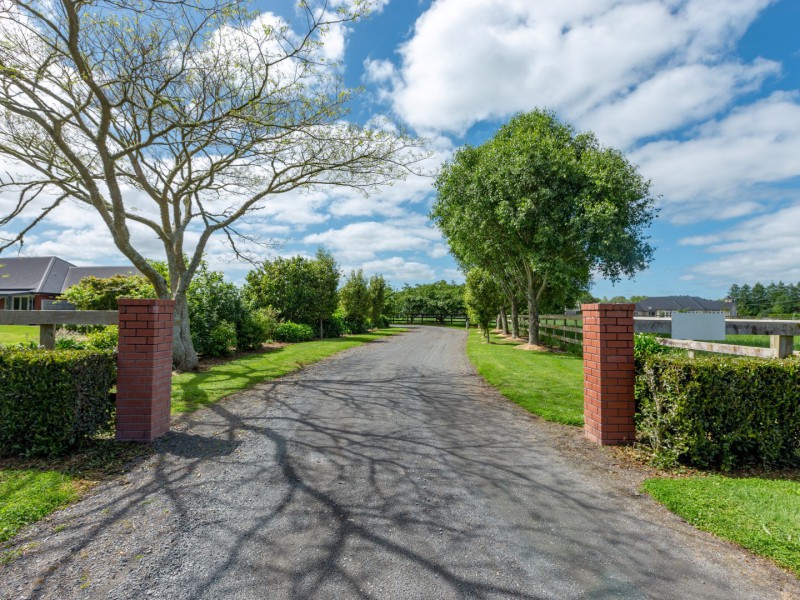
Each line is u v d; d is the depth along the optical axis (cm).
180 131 863
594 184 1405
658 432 406
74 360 398
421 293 5809
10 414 388
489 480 360
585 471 382
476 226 1638
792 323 661
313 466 388
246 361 1120
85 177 752
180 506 304
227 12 647
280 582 216
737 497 317
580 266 1590
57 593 205
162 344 468
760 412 382
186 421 529
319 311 2191
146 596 204
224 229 1128
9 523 271
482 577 223
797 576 225
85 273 3959
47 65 658
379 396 716
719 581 221
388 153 961
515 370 1009
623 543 259
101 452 413
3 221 874
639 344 1066
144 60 662
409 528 276
